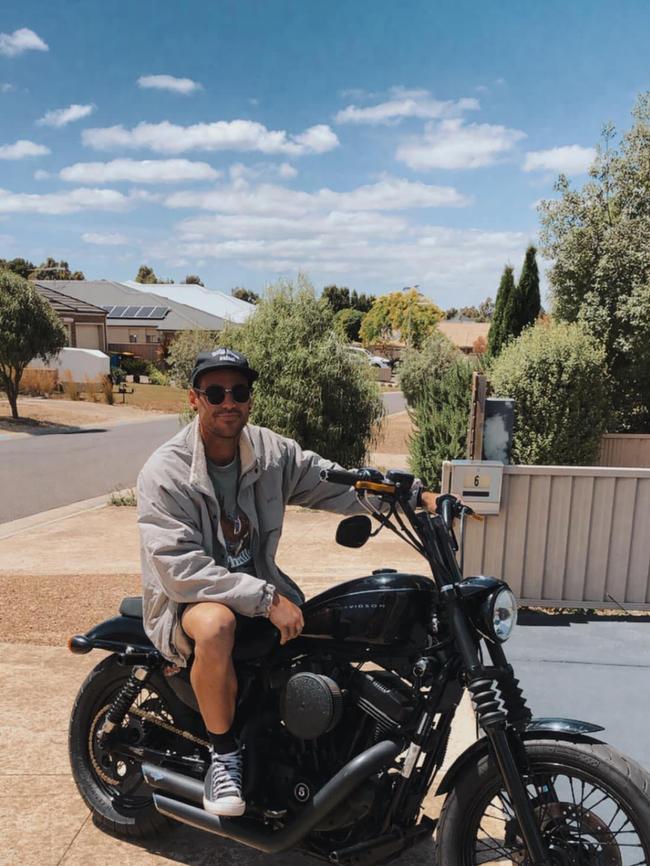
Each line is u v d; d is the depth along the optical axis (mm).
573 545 5141
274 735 2604
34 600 5941
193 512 2631
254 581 2479
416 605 2451
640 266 11555
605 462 10781
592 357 9891
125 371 49719
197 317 58250
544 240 12680
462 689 2455
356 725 2496
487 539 5129
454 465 4938
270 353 11953
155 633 2658
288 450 2926
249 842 2551
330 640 2535
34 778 3326
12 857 2830
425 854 2850
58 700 4043
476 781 2355
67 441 21141
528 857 2316
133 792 3037
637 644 4617
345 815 2416
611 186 12586
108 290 60562
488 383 10508
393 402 42406
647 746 3393
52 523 9953
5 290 23734
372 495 2678
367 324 86875
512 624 2373
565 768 2271
